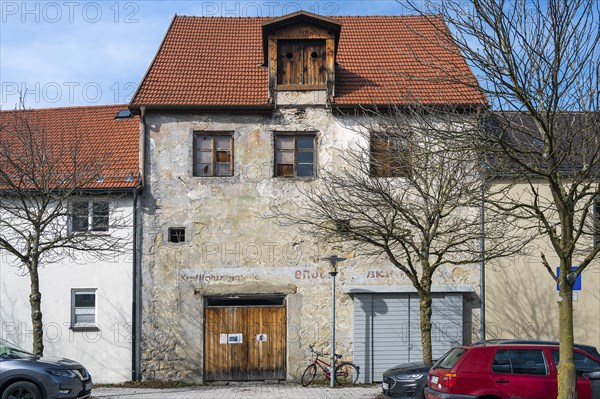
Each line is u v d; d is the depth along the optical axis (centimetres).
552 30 1112
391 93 2038
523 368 1270
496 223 1795
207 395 1750
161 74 2169
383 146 1775
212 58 2272
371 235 1655
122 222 2039
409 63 2205
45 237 1967
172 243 2050
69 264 2056
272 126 2073
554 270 2006
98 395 1769
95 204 2061
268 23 2067
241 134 2072
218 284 2038
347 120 2062
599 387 1229
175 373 2014
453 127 1305
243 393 1794
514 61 1116
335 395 1733
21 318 2055
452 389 1257
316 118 2069
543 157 1111
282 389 1886
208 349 2025
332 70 2069
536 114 1086
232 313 2036
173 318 2031
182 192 2062
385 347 2005
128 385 1992
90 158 2023
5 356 1495
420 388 1437
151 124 2075
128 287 2039
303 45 2097
